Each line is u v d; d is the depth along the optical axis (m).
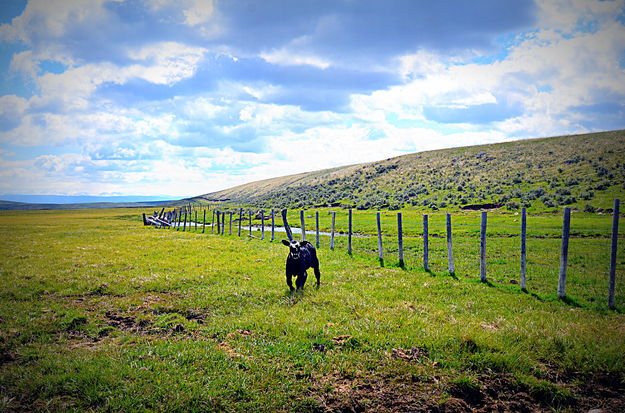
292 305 10.88
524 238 12.78
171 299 11.74
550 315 9.95
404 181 115.31
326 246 26.20
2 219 78.12
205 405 5.77
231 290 12.55
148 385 6.20
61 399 5.90
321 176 176.88
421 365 7.04
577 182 73.75
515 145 128.75
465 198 80.19
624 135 105.19
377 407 5.93
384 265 17.61
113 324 9.49
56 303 11.10
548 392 6.38
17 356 7.34
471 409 6.02
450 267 15.46
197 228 47.50
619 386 6.70
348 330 8.57
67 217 89.94
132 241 29.14
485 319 9.65
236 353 7.47
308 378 6.60
